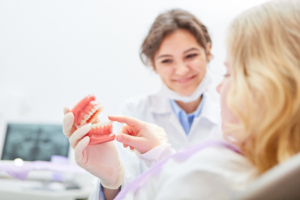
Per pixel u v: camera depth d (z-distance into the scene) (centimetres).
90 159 65
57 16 232
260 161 40
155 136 71
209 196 37
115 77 219
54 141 188
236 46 48
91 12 225
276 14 46
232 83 47
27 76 236
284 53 43
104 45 223
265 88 41
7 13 238
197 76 128
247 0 195
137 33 216
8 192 149
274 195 29
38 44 236
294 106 40
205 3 203
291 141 39
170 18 125
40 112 229
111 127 67
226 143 44
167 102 141
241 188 36
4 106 230
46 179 181
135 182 53
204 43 127
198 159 41
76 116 64
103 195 74
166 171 46
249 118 42
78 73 227
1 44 240
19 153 189
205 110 139
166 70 127
